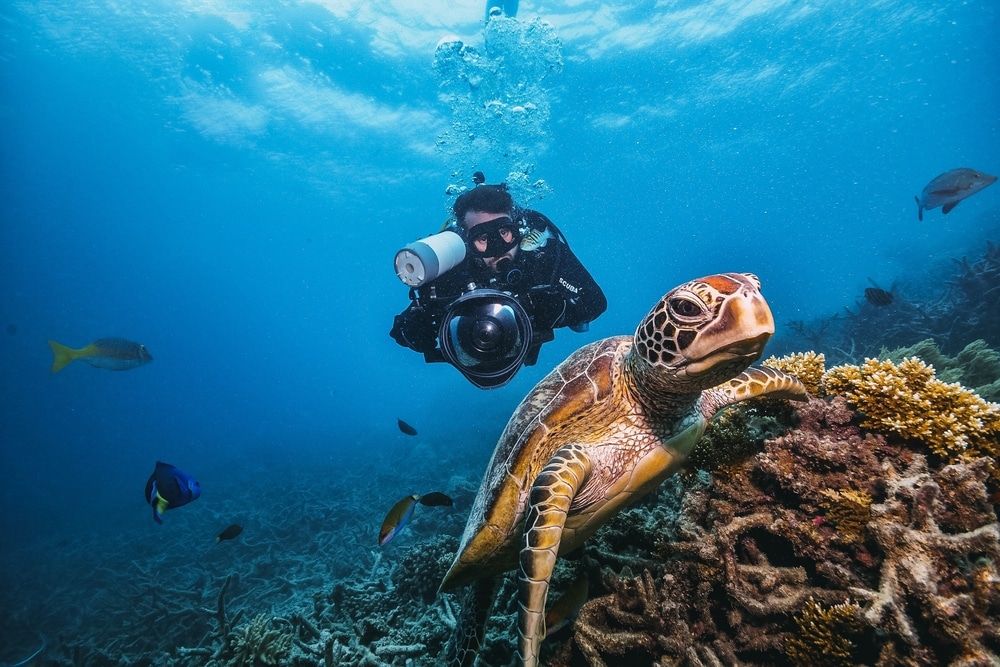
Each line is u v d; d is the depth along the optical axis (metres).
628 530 3.16
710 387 2.35
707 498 2.75
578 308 4.01
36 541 14.02
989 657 1.63
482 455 13.48
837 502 2.18
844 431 2.48
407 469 14.84
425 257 3.17
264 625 4.33
